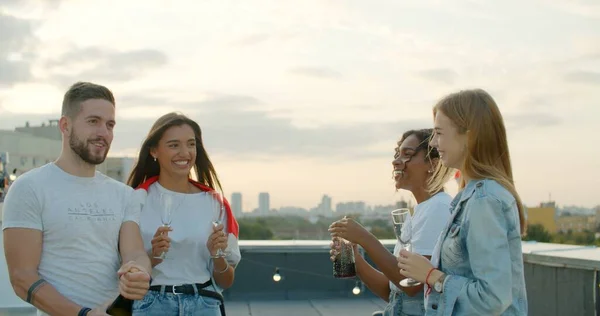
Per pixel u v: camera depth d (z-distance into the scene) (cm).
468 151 212
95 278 242
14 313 305
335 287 567
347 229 278
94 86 249
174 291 283
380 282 304
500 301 194
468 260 207
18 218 234
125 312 237
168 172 301
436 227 265
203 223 296
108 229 249
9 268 234
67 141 246
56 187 241
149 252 287
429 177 285
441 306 204
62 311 227
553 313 389
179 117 302
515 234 203
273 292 562
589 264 359
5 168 401
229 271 302
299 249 560
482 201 201
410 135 291
